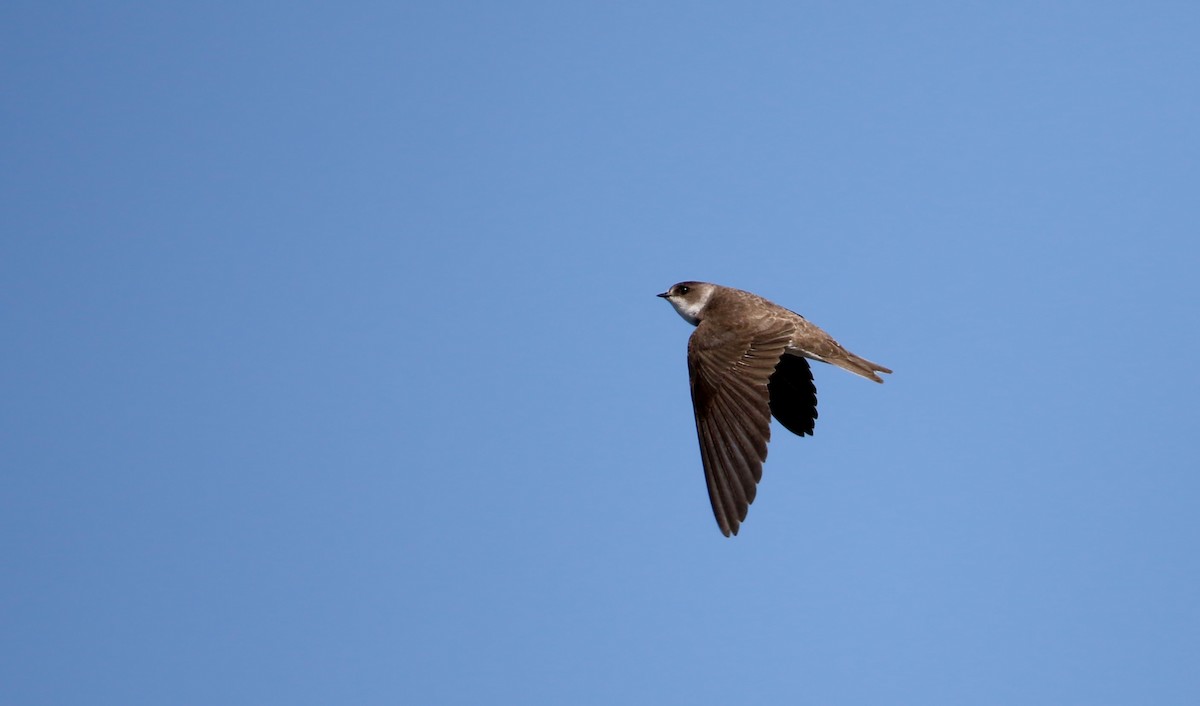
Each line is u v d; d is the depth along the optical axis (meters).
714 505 13.50
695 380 14.53
